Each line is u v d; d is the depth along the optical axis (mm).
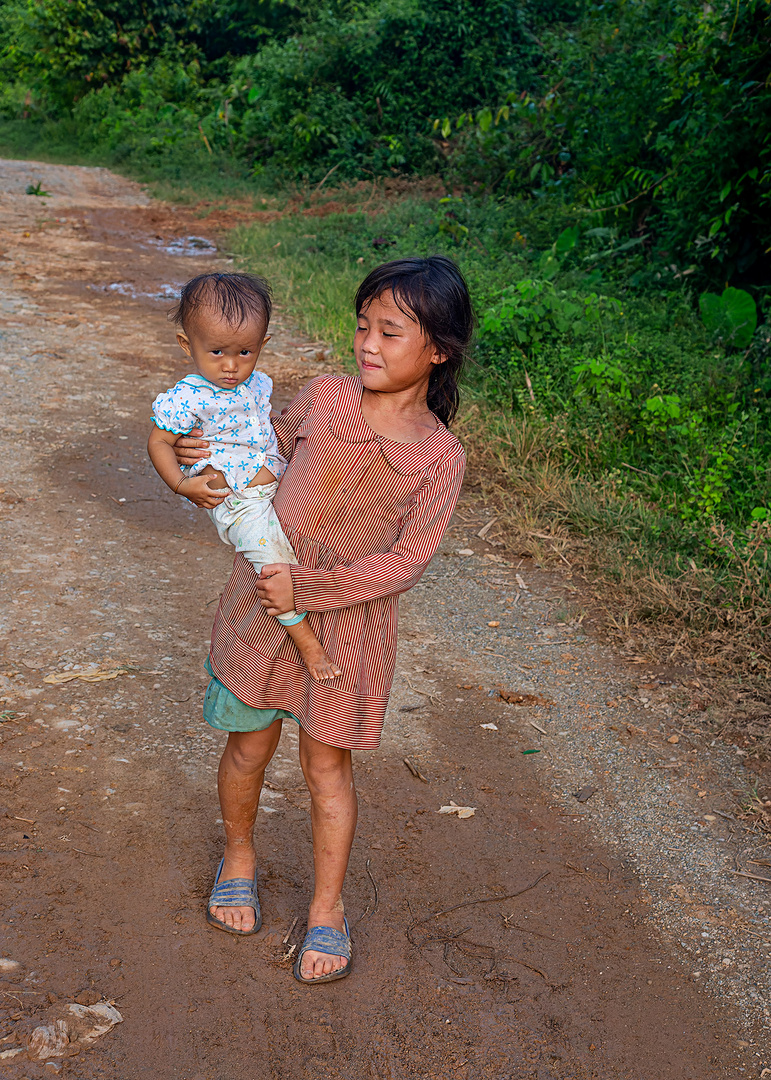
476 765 3342
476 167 15617
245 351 2082
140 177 19344
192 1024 2189
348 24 19062
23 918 2416
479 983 2414
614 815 3137
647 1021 2348
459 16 18562
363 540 2121
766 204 7750
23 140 24031
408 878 2760
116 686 3514
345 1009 2289
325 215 15445
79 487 5258
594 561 4922
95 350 7742
